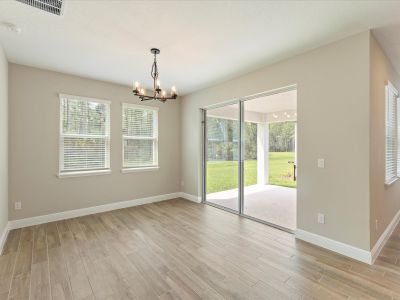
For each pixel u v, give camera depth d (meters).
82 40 2.58
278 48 2.76
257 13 2.05
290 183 4.00
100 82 4.09
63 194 3.73
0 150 2.66
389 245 2.70
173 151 5.22
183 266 2.25
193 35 2.46
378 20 2.16
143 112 4.74
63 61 3.20
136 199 4.60
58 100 3.66
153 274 2.12
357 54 2.39
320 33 2.40
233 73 3.68
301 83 2.88
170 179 5.17
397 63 3.25
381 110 2.71
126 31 2.38
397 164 3.64
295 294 1.82
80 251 2.58
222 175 4.40
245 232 3.13
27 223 3.40
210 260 2.37
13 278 2.05
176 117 5.27
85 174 3.92
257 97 3.72
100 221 3.62
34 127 3.46
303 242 2.80
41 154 3.53
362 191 2.35
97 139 4.11
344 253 2.46
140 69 3.51
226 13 2.05
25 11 2.03
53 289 1.90
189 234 3.07
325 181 2.64
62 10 2.01
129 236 3.00
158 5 1.94
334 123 2.56
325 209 2.64
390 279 2.02
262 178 4.28
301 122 2.88
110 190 4.24
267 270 2.17
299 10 2.01
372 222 2.37
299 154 2.90
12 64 3.28
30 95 3.42
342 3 1.91
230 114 4.19
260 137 4.20
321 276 2.07
